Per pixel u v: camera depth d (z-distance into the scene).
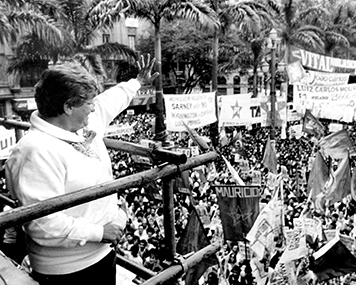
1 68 28.53
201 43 37.25
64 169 1.82
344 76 13.75
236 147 17.56
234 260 8.59
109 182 1.64
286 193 13.70
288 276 7.13
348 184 8.89
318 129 13.23
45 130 1.85
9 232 2.87
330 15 33.47
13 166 1.79
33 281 1.24
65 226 1.75
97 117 2.36
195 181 14.65
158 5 18.31
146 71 2.79
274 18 25.53
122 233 1.95
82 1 20.88
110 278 2.13
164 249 2.02
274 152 12.45
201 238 3.10
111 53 21.03
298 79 14.49
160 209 10.55
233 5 21.84
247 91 49.66
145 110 39.72
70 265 1.93
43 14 19.62
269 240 6.92
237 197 6.51
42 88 1.86
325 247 6.57
